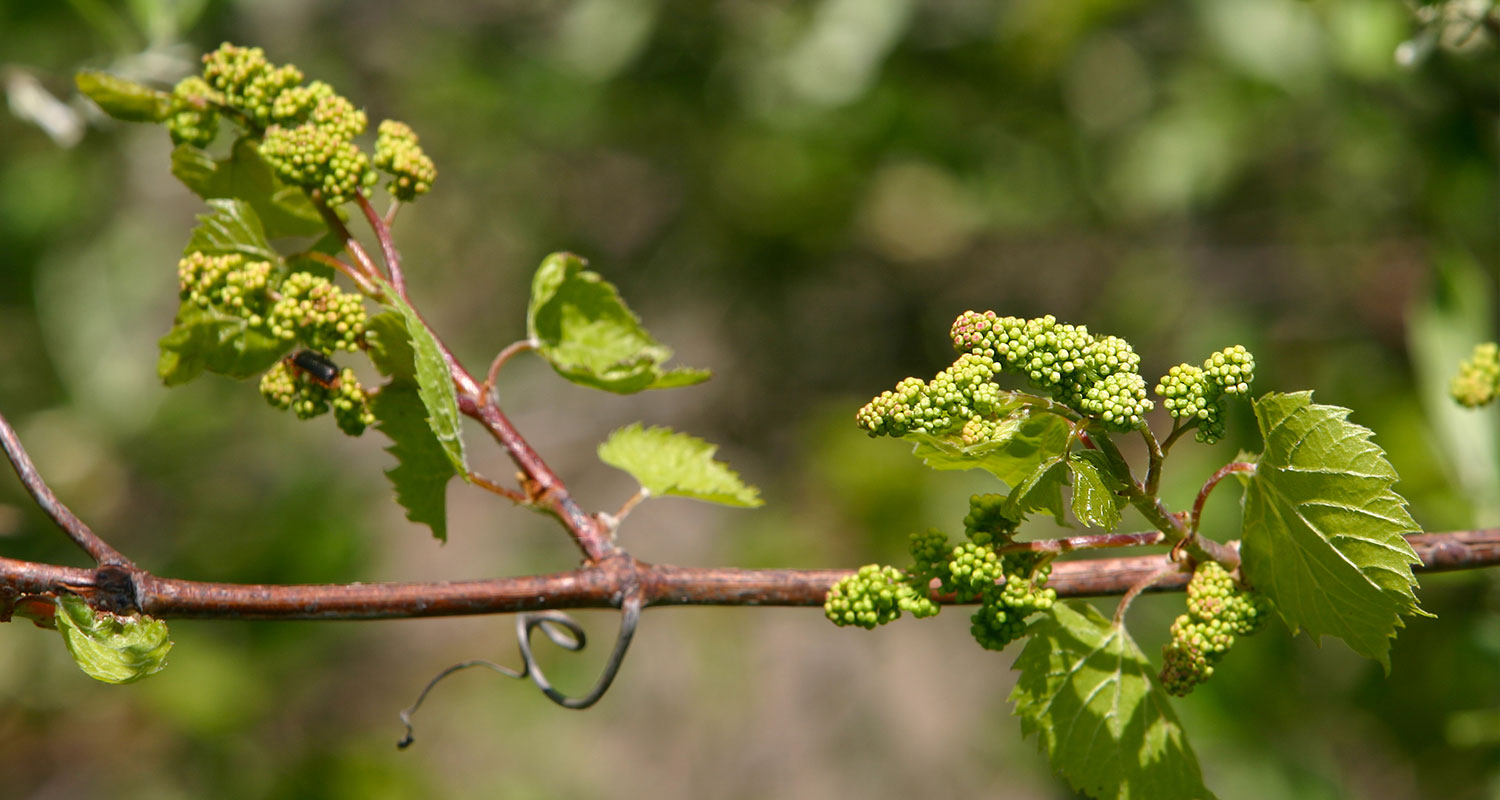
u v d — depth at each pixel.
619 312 2.18
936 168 6.29
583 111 6.24
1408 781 4.28
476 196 6.80
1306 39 4.66
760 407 7.02
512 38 6.51
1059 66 5.81
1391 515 1.68
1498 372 2.41
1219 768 4.23
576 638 2.28
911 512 5.92
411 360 2.07
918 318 7.08
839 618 1.85
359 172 2.07
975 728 6.05
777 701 6.33
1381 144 4.98
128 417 5.90
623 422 7.12
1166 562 2.01
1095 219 6.37
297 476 5.98
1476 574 3.83
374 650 6.33
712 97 6.18
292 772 5.40
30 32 4.86
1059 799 5.74
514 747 6.27
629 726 6.36
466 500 6.99
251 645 5.53
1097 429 1.66
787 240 6.77
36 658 5.92
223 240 2.11
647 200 6.94
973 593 1.81
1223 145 5.61
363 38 6.43
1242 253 6.30
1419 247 5.79
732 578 1.98
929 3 5.85
